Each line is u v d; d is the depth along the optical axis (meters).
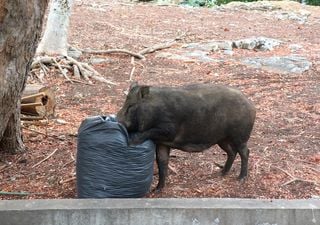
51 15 10.55
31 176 5.39
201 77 9.79
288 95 8.75
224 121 4.95
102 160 4.59
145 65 10.58
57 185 5.21
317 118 7.55
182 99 4.79
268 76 9.93
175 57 11.19
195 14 18.02
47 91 7.21
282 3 21.70
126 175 4.63
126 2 20.03
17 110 5.73
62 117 7.36
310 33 15.48
